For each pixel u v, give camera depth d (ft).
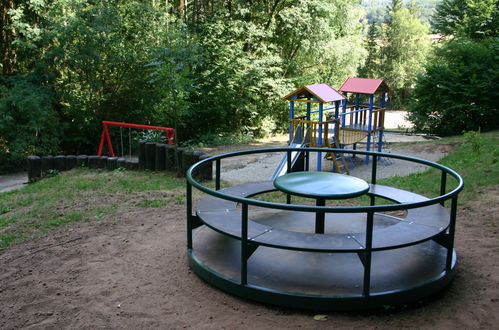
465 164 29.76
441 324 10.29
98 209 20.39
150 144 31.01
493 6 94.38
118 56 51.55
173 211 19.74
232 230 11.95
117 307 11.24
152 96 54.44
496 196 20.53
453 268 12.17
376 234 11.64
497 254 14.12
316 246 10.87
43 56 51.98
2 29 55.83
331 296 10.74
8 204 23.34
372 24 162.40
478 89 54.70
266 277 11.93
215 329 10.19
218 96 68.39
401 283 11.41
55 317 10.85
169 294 11.87
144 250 14.98
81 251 15.02
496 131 52.21
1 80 53.78
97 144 57.93
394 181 26.86
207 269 12.37
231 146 61.05
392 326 10.24
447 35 120.98
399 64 156.46
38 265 13.97
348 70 85.61
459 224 17.30
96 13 50.85
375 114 45.11
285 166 34.17
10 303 11.60
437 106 58.75
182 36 53.31
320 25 73.05
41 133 51.37
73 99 53.21
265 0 75.56
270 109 78.13
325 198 12.62
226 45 67.77
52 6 51.29
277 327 10.24
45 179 32.17
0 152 49.60
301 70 84.48
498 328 10.05
